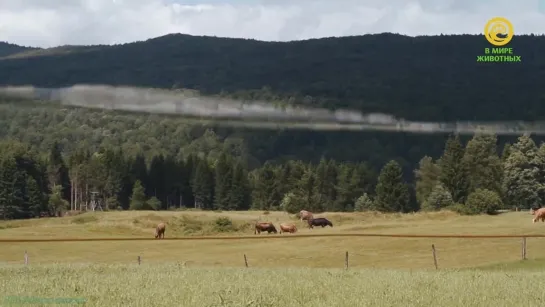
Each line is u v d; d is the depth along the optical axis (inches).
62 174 4291.3
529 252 1569.9
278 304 671.8
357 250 1708.9
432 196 3779.5
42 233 2338.8
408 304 674.8
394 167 4131.4
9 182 3676.2
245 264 1417.3
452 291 765.3
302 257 1647.4
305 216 2694.4
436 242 1756.9
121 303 659.4
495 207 2726.4
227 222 2559.1
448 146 4018.2
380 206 4089.6
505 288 799.7
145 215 2842.0
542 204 3565.5
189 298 685.9
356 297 708.7
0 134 4227.4
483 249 1640.0
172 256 1713.8
